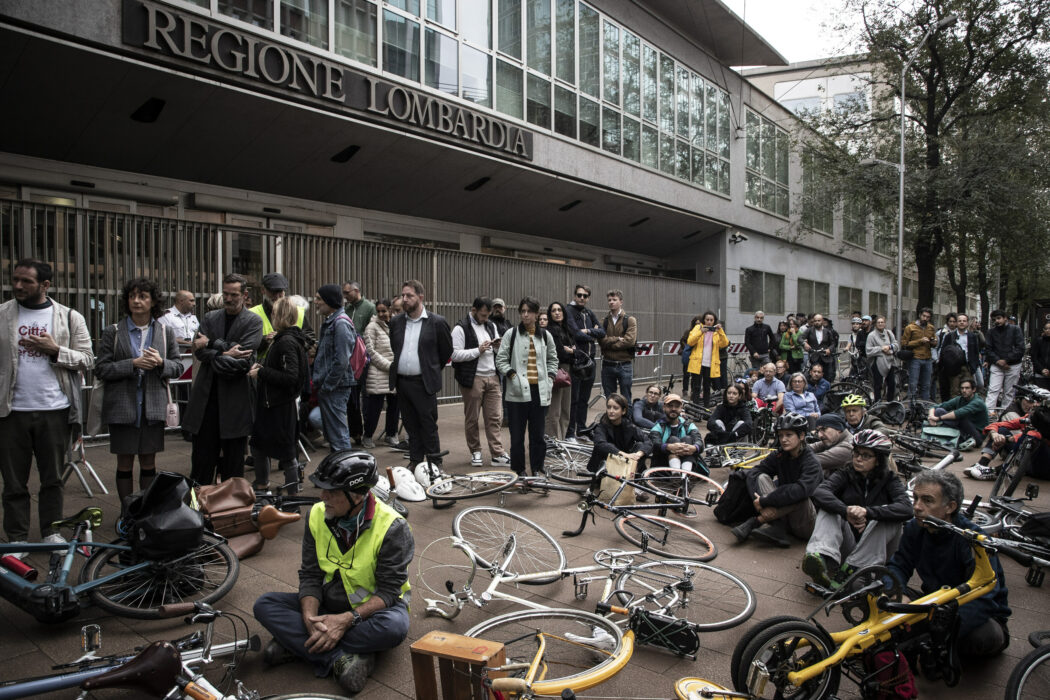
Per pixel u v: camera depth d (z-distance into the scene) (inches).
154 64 348.2
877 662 125.1
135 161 403.9
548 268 587.2
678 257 948.0
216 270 371.9
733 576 168.4
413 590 173.3
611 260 843.4
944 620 129.0
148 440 202.2
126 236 340.2
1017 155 719.1
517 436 274.2
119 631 148.4
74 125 361.4
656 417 307.3
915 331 538.6
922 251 839.7
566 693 104.5
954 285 1060.5
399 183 529.0
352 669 127.5
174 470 281.0
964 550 140.6
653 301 746.8
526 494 269.0
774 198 1040.2
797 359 608.1
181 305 329.4
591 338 373.4
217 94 377.7
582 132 658.8
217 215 456.1
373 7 452.4
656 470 256.8
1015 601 181.6
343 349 245.9
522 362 273.0
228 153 425.1
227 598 164.7
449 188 563.8
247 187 466.0
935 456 369.1
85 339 192.5
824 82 1366.9
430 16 495.2
